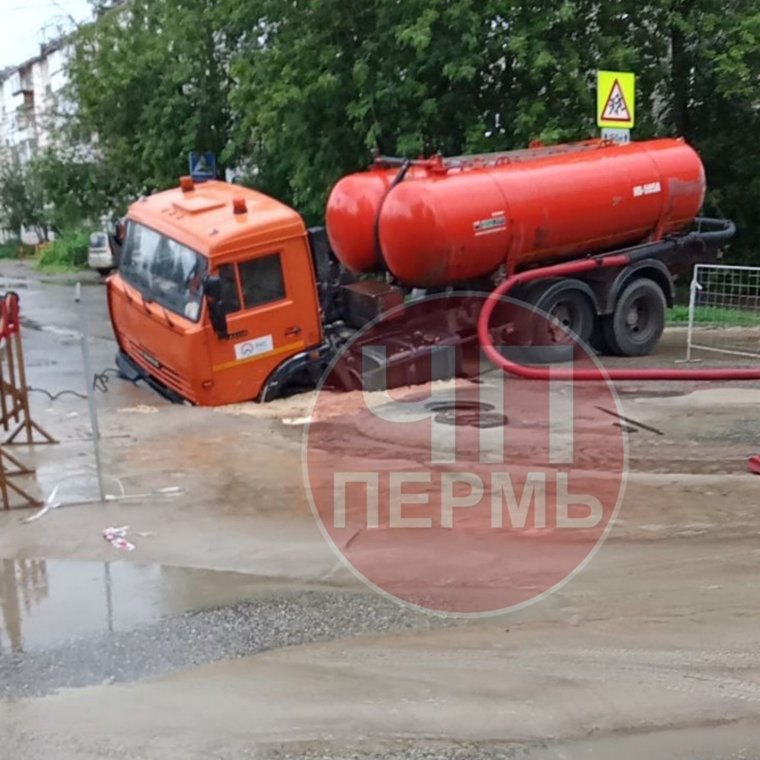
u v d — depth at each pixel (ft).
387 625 14.02
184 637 13.78
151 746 10.84
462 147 57.16
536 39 52.54
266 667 12.77
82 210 103.19
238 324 31.37
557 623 13.88
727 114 61.05
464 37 51.60
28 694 12.18
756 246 62.85
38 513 19.52
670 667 12.39
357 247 34.32
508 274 34.73
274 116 56.49
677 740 10.71
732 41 54.54
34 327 61.46
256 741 10.89
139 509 19.71
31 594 15.46
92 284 96.27
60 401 33.91
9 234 179.32
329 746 10.74
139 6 81.87
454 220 32.48
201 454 24.25
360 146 57.88
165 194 36.22
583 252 36.96
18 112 177.27
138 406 32.04
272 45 61.52
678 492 20.01
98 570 16.42
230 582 15.81
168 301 32.42
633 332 38.29
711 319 46.96
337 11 55.36
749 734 10.81
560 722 11.11
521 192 34.06
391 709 11.50
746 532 17.54
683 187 38.29
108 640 13.75
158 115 77.25
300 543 17.46
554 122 52.34
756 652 12.78
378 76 55.01
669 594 14.79
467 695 11.79
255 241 31.37
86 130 93.91
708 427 25.84
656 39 57.98
